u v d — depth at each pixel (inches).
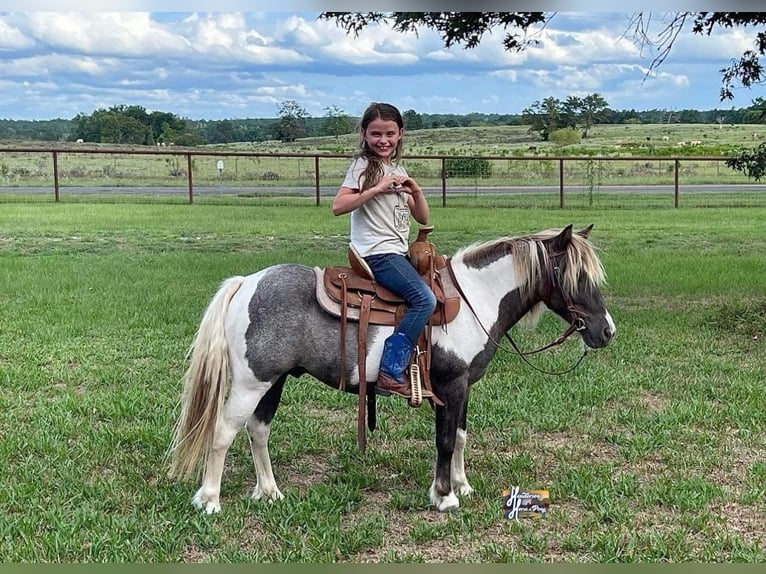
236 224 772.6
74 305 400.8
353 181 171.5
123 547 164.9
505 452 223.9
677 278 489.4
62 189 1199.6
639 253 602.5
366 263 176.2
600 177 1277.1
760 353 323.0
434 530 173.3
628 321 375.2
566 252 182.9
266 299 175.5
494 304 184.4
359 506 188.9
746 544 167.0
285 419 247.0
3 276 478.9
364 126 173.2
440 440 183.5
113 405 251.8
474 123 3624.5
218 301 178.7
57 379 285.0
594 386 275.4
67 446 220.7
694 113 3668.8
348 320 175.3
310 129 2290.8
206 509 180.5
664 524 177.9
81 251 601.6
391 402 262.8
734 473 207.5
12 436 225.0
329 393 270.7
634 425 239.6
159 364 302.7
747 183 1382.9
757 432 234.7
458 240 655.8
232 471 209.3
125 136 2269.9
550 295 186.2
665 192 1178.0
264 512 181.5
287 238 685.9
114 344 331.0
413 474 207.5
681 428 236.8
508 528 176.6
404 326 172.1
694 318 380.5
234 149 1926.7
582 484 196.4
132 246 631.2
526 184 1354.6
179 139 2293.3
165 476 200.7
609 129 3058.6
